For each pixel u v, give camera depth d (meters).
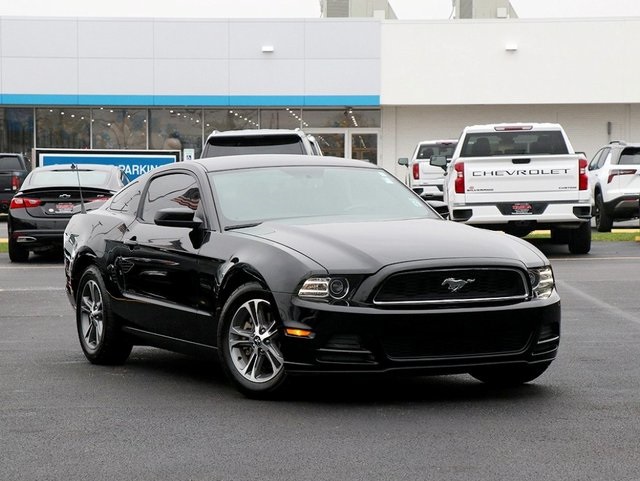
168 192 9.12
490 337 7.33
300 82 39.81
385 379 8.58
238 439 6.54
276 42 39.75
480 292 7.36
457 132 41.16
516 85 40.06
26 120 40.62
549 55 40.03
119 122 40.66
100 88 39.69
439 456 6.05
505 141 20.64
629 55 39.91
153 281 8.73
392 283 7.24
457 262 7.30
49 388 8.34
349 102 39.94
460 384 8.34
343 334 7.17
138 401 7.78
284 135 19.95
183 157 40.31
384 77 39.94
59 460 6.09
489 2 44.69
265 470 5.81
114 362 9.49
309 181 8.87
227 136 19.89
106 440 6.57
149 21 39.62
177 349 8.59
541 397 7.77
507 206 19.09
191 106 40.31
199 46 39.69
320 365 7.23
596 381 8.39
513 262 7.44
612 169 26.05
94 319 9.56
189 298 8.29
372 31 39.84
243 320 7.78
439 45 39.94
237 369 7.77
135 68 39.66
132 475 5.75
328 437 6.55
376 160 41.12
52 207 20.36
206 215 8.41
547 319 7.54
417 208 8.81
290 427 6.84
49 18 39.50
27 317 12.85
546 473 5.67
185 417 7.19
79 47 39.66
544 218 19.05
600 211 26.52
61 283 16.67
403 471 5.75
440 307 7.25
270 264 7.51
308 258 7.41
